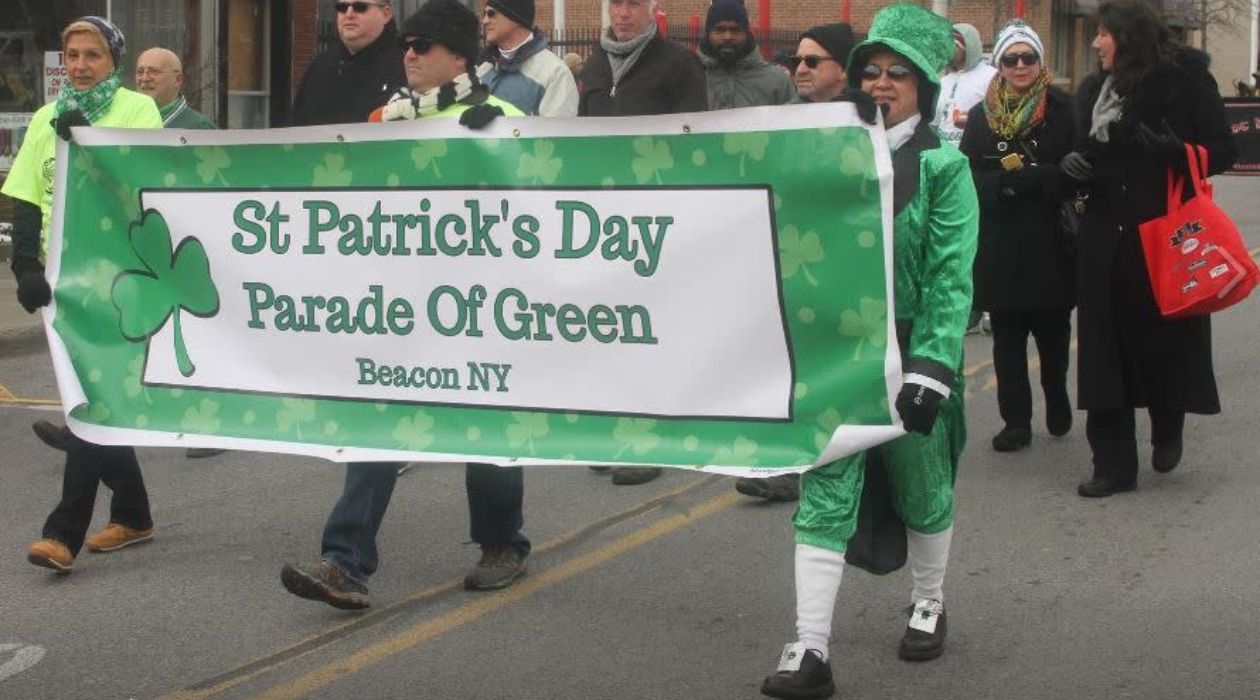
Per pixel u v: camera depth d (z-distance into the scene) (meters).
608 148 6.42
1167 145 8.78
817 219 6.01
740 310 6.22
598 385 6.60
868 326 5.97
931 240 5.93
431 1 7.08
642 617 7.32
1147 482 9.59
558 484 9.84
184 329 7.52
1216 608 7.31
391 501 9.48
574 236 6.55
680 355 6.39
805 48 7.45
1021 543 8.38
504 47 9.77
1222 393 12.23
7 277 19.53
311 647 6.99
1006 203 9.95
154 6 23.56
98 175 7.62
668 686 6.46
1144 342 9.10
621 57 10.03
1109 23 8.90
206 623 7.32
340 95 9.39
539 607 7.48
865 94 5.86
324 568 7.12
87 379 7.70
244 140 7.23
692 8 44.44
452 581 7.90
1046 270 9.98
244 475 10.27
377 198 6.98
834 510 6.08
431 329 6.95
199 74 24.23
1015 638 6.96
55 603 7.62
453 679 6.59
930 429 5.83
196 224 7.43
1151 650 6.80
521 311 6.72
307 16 26.73
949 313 5.86
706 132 6.18
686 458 6.39
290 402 7.32
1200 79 8.86
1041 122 9.84
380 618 7.35
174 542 8.67
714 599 7.57
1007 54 9.78
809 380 6.13
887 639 6.96
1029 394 10.45
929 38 6.00
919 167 5.95
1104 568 7.93
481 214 6.75
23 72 21.64
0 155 21.30
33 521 9.26
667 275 6.36
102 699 6.42
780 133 6.03
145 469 10.45
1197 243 8.76
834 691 6.30
